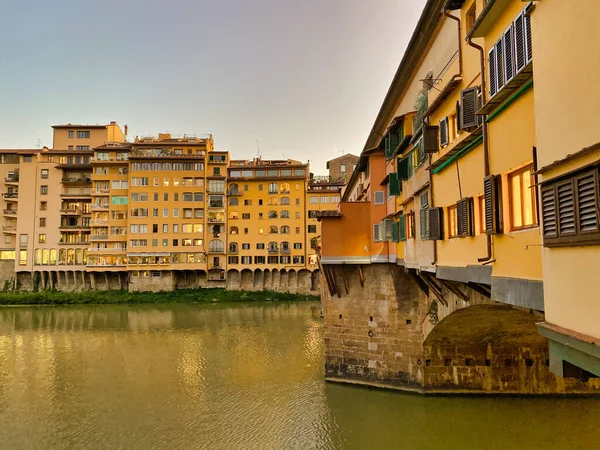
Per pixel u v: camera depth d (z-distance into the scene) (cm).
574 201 548
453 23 1277
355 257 2312
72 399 2491
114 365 3222
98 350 3728
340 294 2439
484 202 884
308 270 7619
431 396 2159
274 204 7744
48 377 2939
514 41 728
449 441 1781
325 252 2334
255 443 1872
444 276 1236
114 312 6025
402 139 1816
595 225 506
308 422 2006
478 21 830
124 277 7681
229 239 7681
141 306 6562
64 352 3672
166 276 7444
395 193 1948
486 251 937
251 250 7669
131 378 2878
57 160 8000
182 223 7469
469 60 1028
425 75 1650
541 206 631
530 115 719
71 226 7644
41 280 7669
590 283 523
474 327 1883
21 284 7712
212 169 7756
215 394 2498
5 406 2392
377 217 2297
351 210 2347
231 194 7712
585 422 1898
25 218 7725
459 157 1095
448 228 1212
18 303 6794
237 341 3975
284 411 2181
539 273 695
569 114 553
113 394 2559
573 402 2092
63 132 8412
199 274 7700
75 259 7650
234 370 2992
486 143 884
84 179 7775
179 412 2245
